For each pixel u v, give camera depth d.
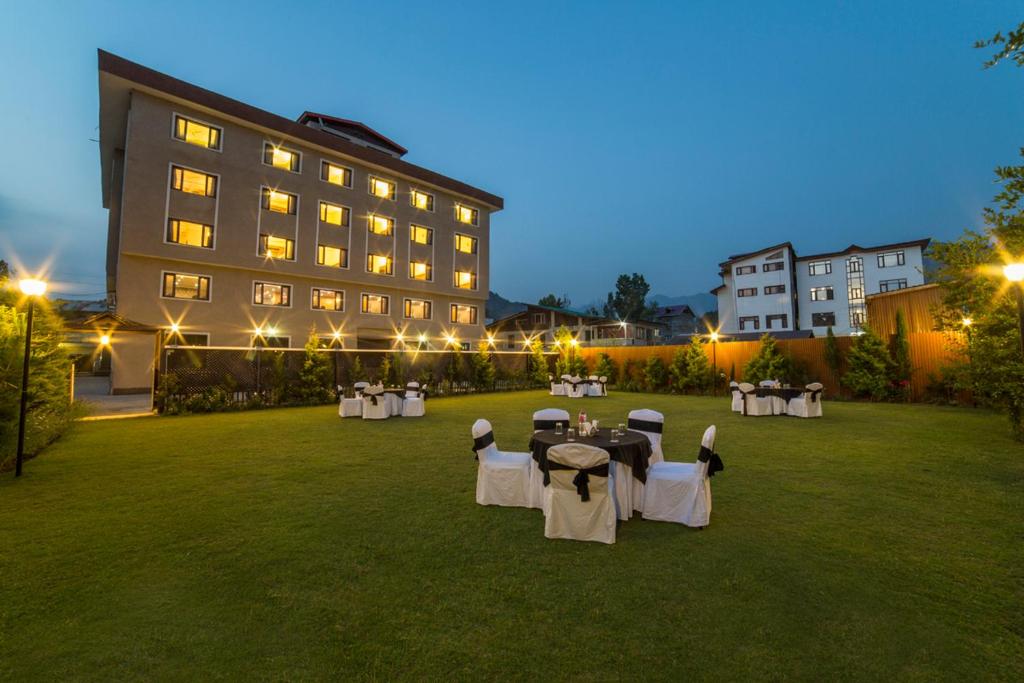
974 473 6.05
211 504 4.97
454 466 6.71
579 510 3.98
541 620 2.78
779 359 16.84
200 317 21.48
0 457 6.32
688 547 3.83
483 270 34.62
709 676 2.29
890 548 3.78
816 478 5.88
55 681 2.27
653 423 6.11
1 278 8.07
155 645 2.56
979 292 8.60
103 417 12.10
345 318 26.92
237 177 22.55
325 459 7.16
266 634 2.66
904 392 14.45
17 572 3.41
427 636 2.62
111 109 20.92
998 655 2.45
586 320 44.28
